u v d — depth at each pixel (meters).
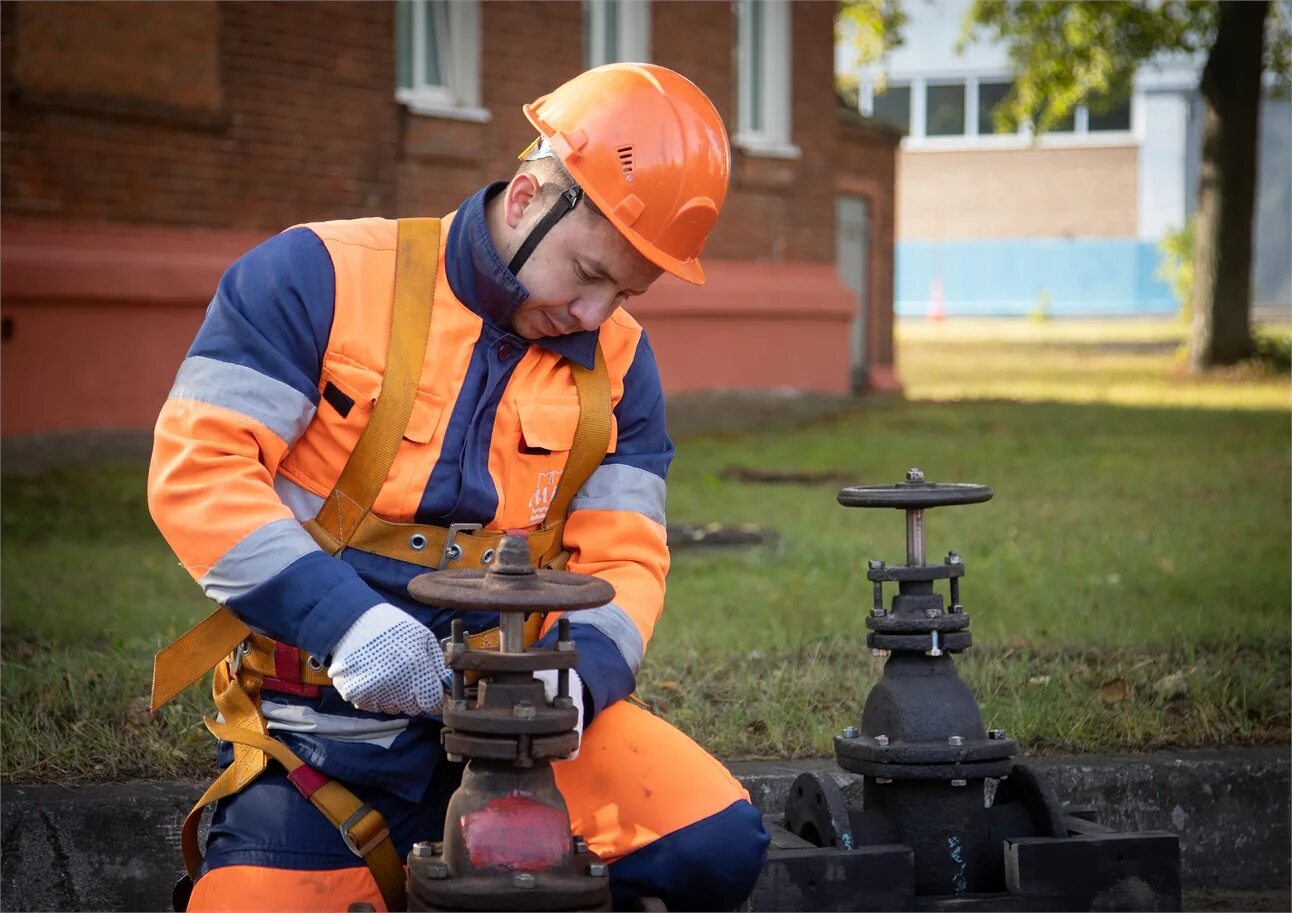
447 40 13.69
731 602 6.39
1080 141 45.72
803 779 2.97
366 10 12.69
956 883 2.86
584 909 2.12
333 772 2.47
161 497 2.38
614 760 2.49
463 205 2.61
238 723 2.52
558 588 2.12
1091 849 2.82
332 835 2.47
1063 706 4.40
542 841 2.15
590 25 15.21
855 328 19.61
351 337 2.51
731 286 16.59
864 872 2.79
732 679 4.72
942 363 27.33
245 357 2.44
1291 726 4.37
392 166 13.01
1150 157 45.34
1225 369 23.52
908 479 2.91
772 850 2.81
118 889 3.54
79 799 3.52
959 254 46.81
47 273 10.55
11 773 3.70
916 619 2.85
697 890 2.45
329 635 2.29
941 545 7.88
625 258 2.51
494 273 2.50
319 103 12.41
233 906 2.42
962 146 46.34
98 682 4.38
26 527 8.06
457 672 2.17
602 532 2.67
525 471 2.58
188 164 11.55
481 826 2.14
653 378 2.78
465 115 13.54
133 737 3.93
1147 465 11.95
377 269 2.55
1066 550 7.67
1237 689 4.54
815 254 18.08
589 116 2.52
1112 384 22.08
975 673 4.71
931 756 2.78
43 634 5.34
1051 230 46.22
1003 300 46.53
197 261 11.52
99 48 10.92
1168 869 2.85
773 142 17.47
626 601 2.58
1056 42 26.25
